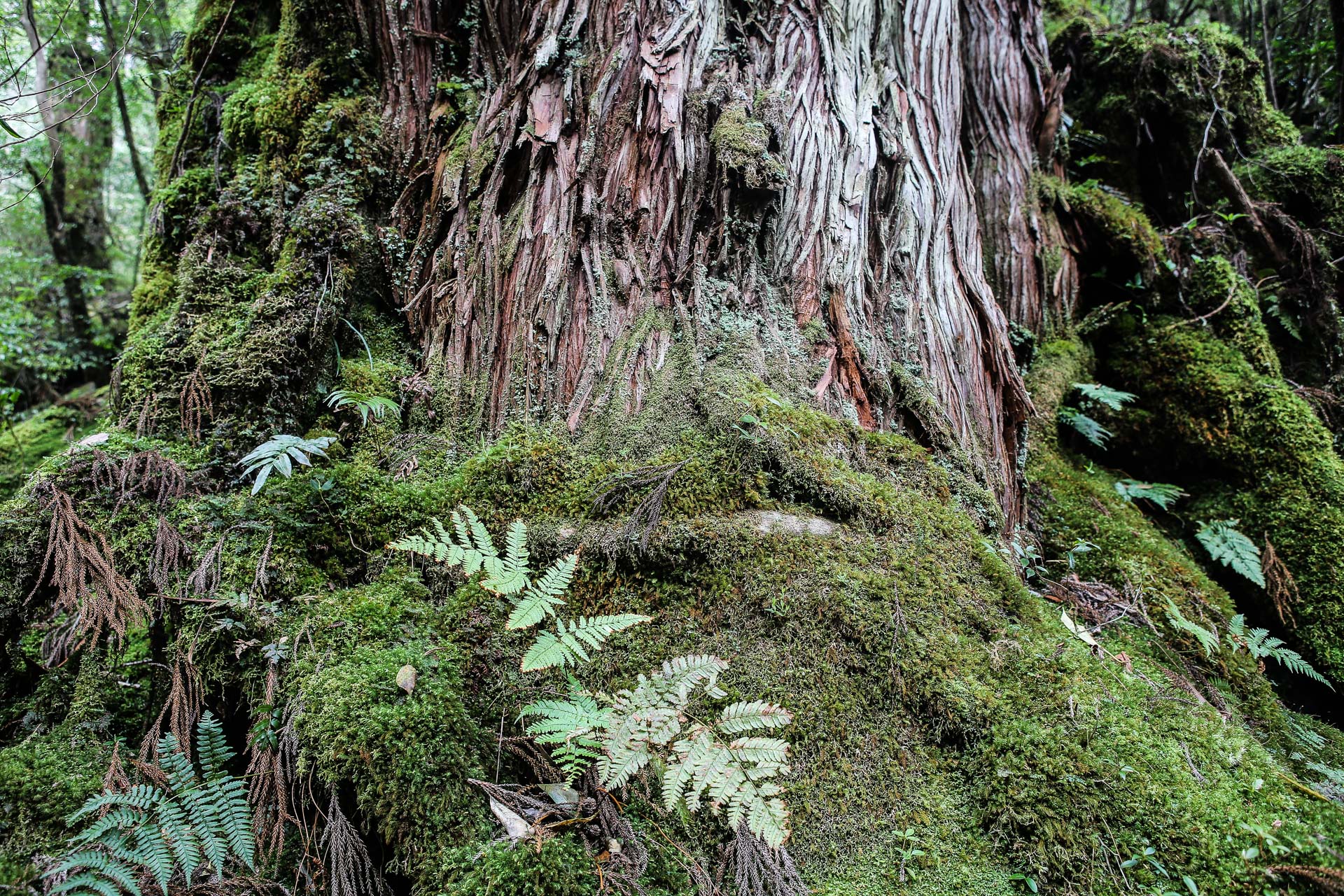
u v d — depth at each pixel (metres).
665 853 1.77
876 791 1.93
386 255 3.09
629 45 2.82
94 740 2.12
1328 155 4.43
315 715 1.83
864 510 2.42
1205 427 3.76
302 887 1.81
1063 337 4.14
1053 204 4.29
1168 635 2.81
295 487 2.43
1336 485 3.34
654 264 2.75
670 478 2.37
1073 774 1.84
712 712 1.96
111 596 2.11
